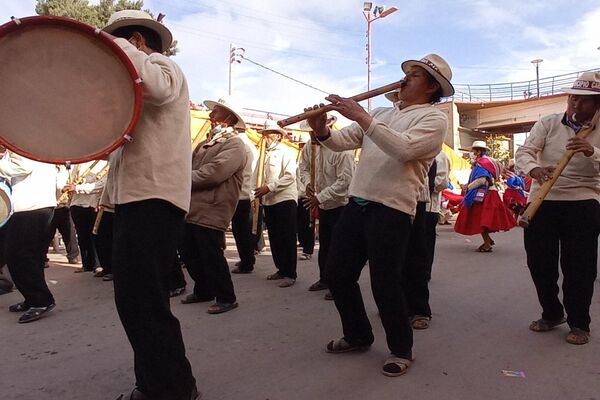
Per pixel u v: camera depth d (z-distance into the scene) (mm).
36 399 3027
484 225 8086
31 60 2143
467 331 4191
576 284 3871
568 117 3895
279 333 4164
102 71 2221
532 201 3775
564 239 3955
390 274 3232
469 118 34625
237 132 5062
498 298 5219
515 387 3131
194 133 9016
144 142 2520
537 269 4102
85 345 3945
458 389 3102
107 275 6496
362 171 3324
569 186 3877
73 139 2203
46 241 4828
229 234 11406
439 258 7746
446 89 3336
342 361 3533
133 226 2512
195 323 4461
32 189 4680
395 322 3312
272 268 7172
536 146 4016
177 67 2609
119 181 2529
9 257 4645
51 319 4676
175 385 2605
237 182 4984
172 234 2627
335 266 3395
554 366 3445
